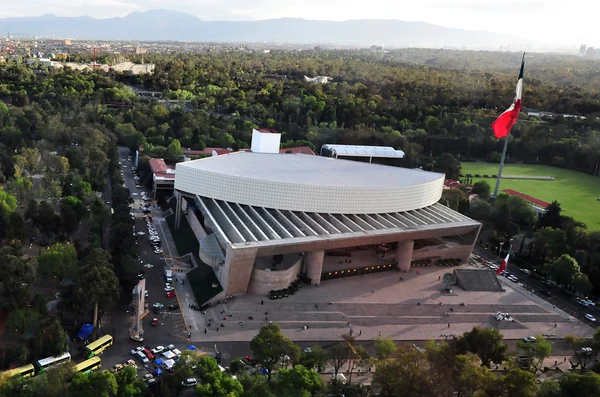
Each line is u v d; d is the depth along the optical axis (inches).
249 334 5979.3
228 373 4955.7
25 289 5575.8
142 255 7864.2
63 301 5698.8
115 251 7199.8
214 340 5777.6
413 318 6781.5
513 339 6560.0
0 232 7485.2
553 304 7603.4
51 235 7775.6
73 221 7736.2
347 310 6747.1
